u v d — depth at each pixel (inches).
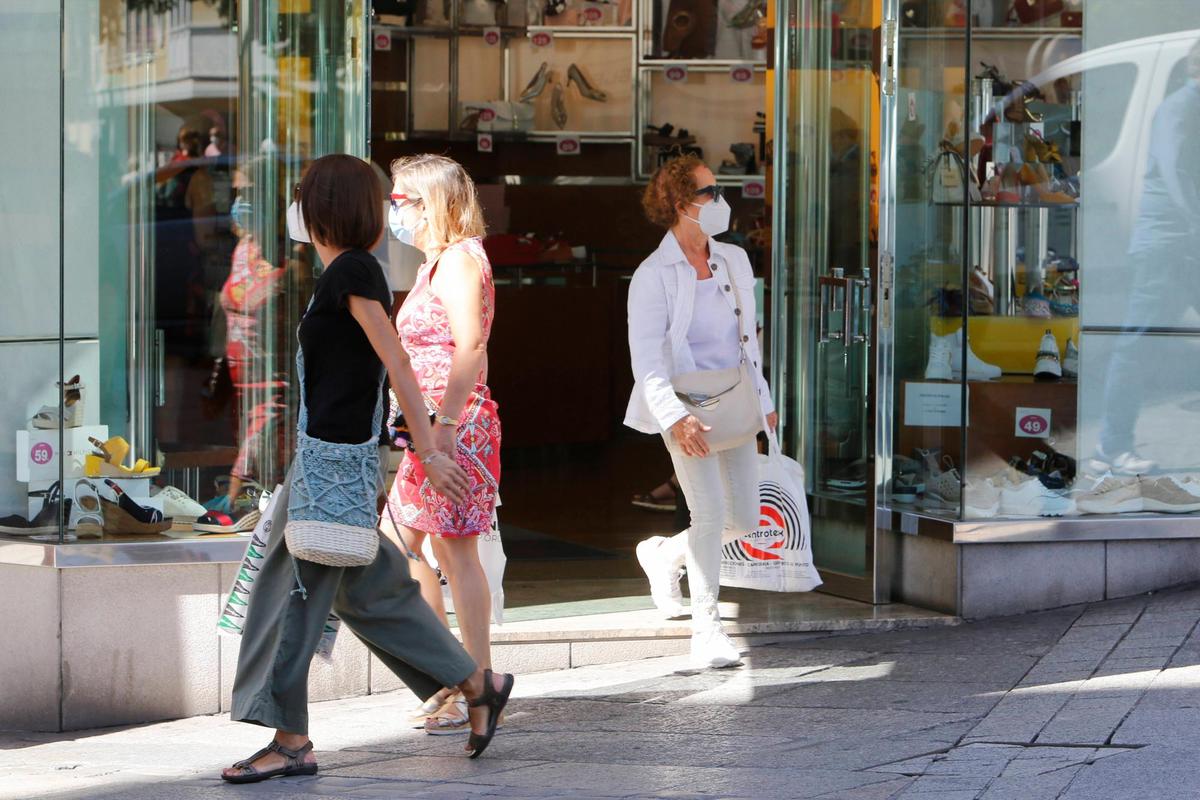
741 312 767.1
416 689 613.3
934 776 543.8
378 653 611.2
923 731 619.8
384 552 598.5
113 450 738.8
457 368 629.0
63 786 585.6
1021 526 831.7
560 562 1029.2
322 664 754.8
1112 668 691.4
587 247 1632.6
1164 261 870.4
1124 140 871.1
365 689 766.5
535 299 1528.1
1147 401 864.9
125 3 741.9
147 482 739.4
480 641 652.1
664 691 731.4
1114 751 553.3
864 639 816.9
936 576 848.3
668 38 1699.1
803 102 940.0
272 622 583.5
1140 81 872.3
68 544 719.7
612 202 1670.8
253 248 761.6
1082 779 515.2
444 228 645.9
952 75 860.0
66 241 735.7
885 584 877.8
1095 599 844.0
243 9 762.2
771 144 959.0
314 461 573.9
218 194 758.5
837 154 910.4
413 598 602.9
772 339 960.3
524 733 668.7
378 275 583.2
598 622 820.6
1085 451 856.3
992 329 849.5
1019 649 754.8
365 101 772.6
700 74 1708.9
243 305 756.6
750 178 1675.7
